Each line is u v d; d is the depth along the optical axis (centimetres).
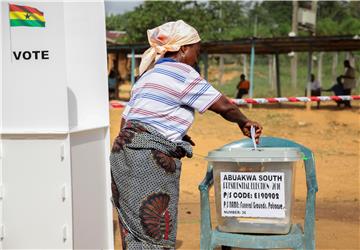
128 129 343
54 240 416
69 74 443
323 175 922
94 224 446
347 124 1584
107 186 465
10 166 415
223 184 402
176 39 351
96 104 461
